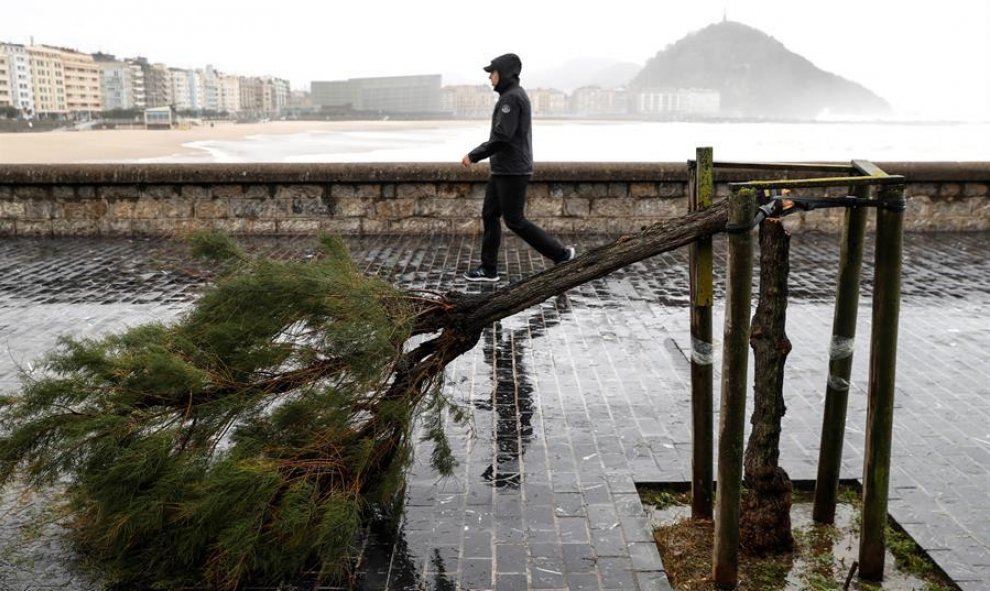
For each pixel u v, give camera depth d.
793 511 4.23
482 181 12.70
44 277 9.82
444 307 4.24
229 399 3.67
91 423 3.46
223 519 3.36
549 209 12.89
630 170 12.63
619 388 6.00
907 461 4.78
